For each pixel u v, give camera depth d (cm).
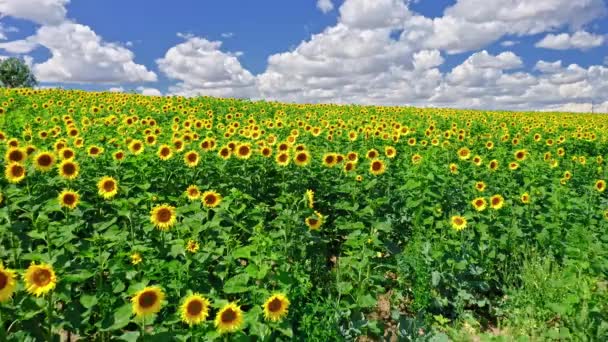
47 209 696
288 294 559
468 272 791
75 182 881
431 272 744
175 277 558
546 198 1087
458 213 954
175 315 505
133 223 718
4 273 444
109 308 516
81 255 554
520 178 1305
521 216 986
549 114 4528
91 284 641
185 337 486
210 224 685
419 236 825
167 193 968
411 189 989
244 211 837
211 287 589
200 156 1069
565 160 1577
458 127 2361
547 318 706
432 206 955
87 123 1628
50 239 601
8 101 2180
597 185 1164
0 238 646
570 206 999
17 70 10075
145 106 2344
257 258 578
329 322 550
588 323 629
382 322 677
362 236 717
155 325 520
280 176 1091
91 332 552
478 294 780
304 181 1052
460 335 667
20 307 492
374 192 1016
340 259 675
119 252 570
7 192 718
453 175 1180
